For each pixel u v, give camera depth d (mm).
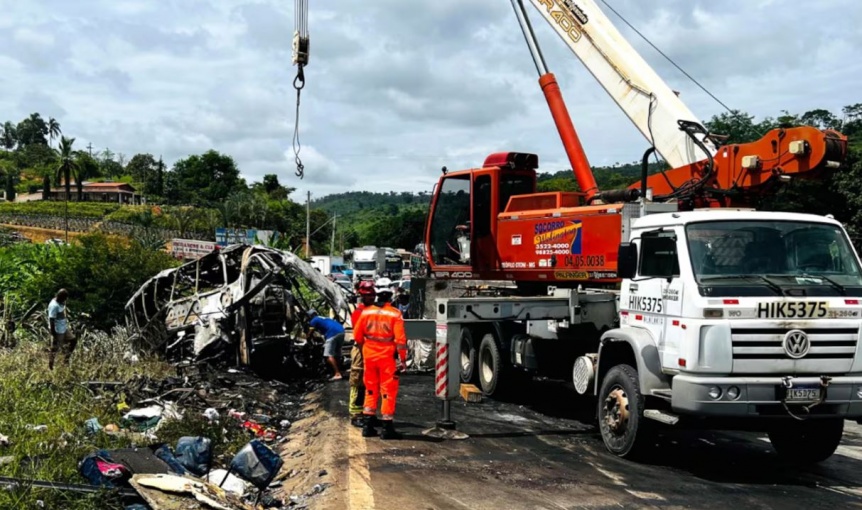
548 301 9586
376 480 6828
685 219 7359
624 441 7793
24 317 17453
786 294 6891
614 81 10852
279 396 12742
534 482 6867
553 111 11695
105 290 17672
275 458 6836
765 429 7488
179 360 14531
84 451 7133
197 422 9164
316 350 15039
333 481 6926
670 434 9516
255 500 6680
